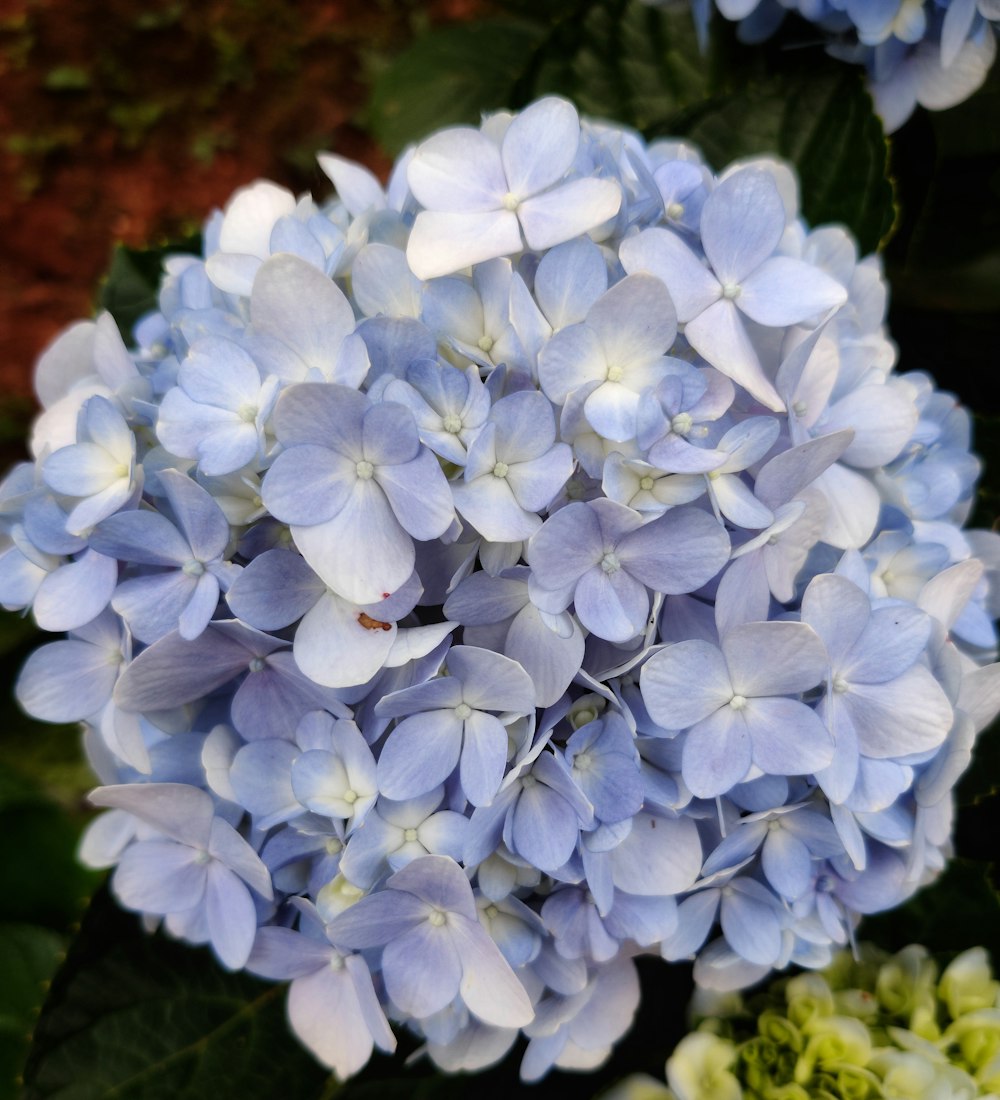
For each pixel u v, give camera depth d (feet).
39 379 1.16
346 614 0.93
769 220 0.97
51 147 3.33
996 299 1.44
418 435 0.89
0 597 1.05
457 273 0.98
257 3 3.30
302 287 0.95
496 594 0.93
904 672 0.97
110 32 3.31
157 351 1.10
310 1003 1.05
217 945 1.02
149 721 0.99
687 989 1.26
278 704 0.98
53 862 1.54
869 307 1.16
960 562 1.01
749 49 1.37
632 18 1.48
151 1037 1.21
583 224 0.94
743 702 0.94
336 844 0.97
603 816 0.93
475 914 0.93
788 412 0.96
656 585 0.93
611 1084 1.24
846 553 0.98
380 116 1.69
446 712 0.94
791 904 1.02
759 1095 1.15
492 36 1.70
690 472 0.89
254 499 0.96
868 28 1.23
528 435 0.91
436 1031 1.01
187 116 3.34
